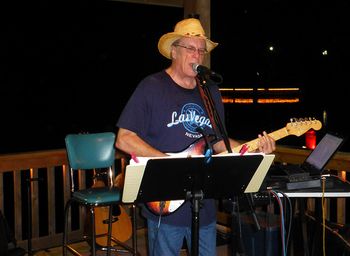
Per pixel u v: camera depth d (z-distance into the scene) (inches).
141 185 73.8
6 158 157.3
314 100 922.7
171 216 90.6
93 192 135.1
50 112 1067.9
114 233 163.8
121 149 91.0
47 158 166.4
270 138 96.2
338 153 135.6
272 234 118.6
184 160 73.8
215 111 89.4
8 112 1050.7
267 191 95.2
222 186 79.3
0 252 109.0
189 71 90.7
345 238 104.3
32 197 166.2
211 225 95.1
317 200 107.0
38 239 166.1
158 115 91.4
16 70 1146.7
